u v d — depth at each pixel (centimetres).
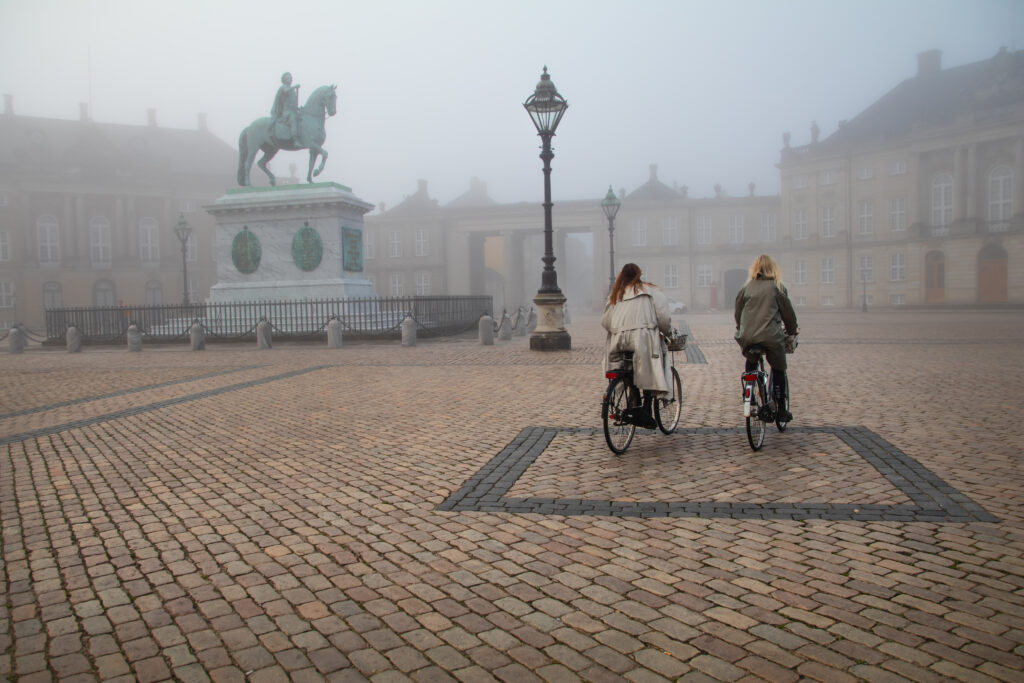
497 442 684
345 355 1720
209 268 6238
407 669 286
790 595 341
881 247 5394
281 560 402
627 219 6462
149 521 476
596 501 491
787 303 635
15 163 5528
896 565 371
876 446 623
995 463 557
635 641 302
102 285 5834
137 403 995
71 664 296
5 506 517
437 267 6762
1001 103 4784
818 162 5750
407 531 443
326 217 2303
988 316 3450
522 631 313
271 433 761
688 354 1524
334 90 2414
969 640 296
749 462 585
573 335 2417
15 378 1386
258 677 283
